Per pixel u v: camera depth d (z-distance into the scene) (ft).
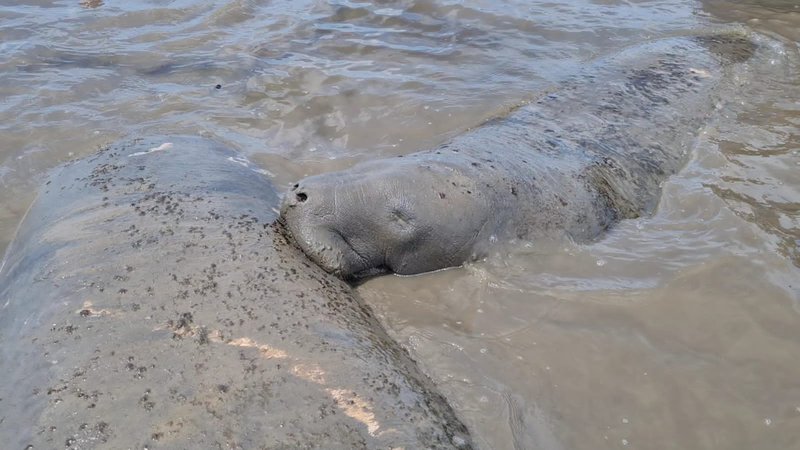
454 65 10.14
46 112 9.29
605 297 7.41
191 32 10.73
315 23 10.96
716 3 11.89
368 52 10.38
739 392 6.79
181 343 6.55
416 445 6.25
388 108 9.40
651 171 8.50
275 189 8.21
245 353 6.53
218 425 6.20
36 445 6.13
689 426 6.63
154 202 7.50
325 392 6.40
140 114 9.29
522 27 10.94
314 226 7.39
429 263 7.60
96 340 6.55
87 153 8.75
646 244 7.85
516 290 7.48
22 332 6.68
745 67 10.11
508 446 6.49
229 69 10.00
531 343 7.09
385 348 6.86
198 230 7.26
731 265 7.58
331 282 7.27
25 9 11.25
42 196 7.90
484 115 9.25
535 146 8.37
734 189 8.34
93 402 6.27
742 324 7.18
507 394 6.77
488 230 7.64
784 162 8.66
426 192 7.54
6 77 9.81
